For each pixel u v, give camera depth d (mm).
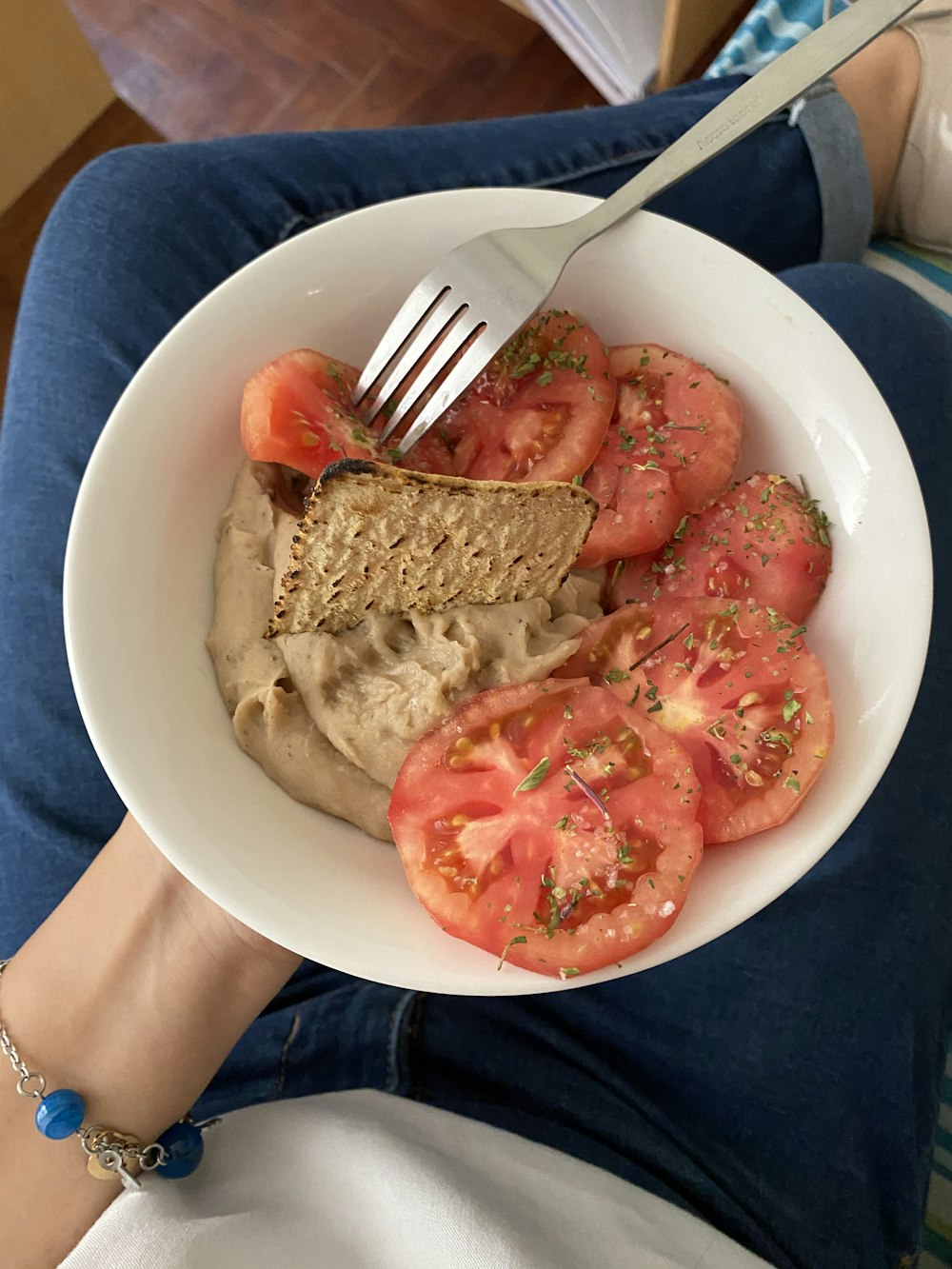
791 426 256
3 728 329
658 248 258
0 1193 238
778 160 365
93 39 631
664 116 368
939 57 404
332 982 329
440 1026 317
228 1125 274
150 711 226
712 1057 314
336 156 354
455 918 216
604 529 254
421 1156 251
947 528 347
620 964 212
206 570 258
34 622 331
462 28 615
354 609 243
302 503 268
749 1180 302
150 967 245
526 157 356
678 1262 250
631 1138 303
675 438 259
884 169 428
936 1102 328
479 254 252
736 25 548
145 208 345
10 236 603
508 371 268
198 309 251
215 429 257
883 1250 307
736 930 322
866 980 316
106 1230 229
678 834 218
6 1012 248
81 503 233
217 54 622
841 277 364
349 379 268
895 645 230
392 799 228
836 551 248
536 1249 229
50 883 320
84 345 341
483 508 226
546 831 225
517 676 242
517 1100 310
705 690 236
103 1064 243
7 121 555
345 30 620
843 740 229
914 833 327
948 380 358
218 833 220
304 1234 237
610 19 492
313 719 243
